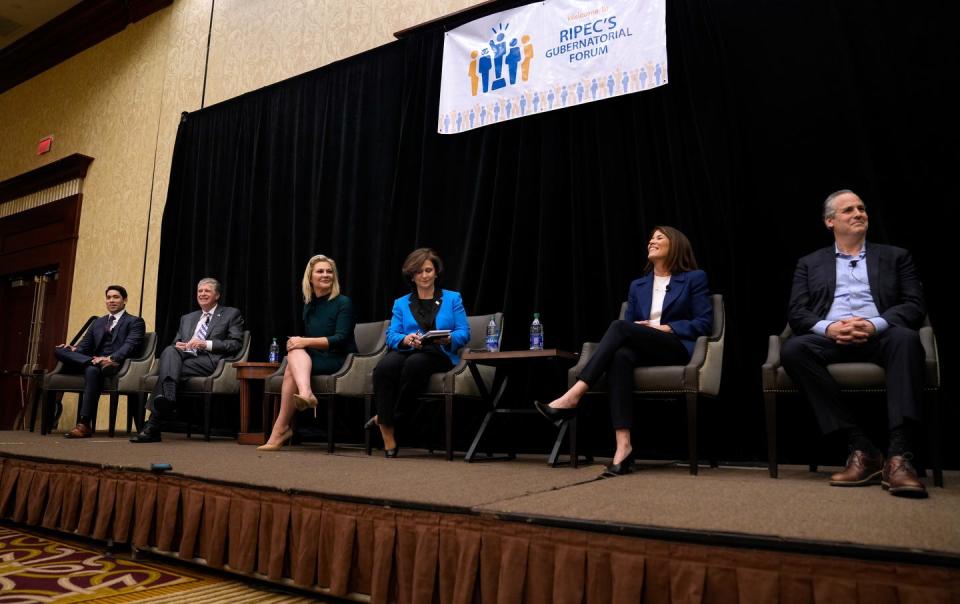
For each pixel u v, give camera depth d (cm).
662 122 331
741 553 116
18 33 719
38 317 669
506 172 371
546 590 134
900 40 281
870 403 269
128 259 586
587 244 341
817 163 292
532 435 342
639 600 123
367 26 470
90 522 229
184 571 200
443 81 399
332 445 317
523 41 375
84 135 670
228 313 416
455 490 174
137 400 438
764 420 287
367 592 160
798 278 240
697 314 254
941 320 259
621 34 344
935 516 130
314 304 354
